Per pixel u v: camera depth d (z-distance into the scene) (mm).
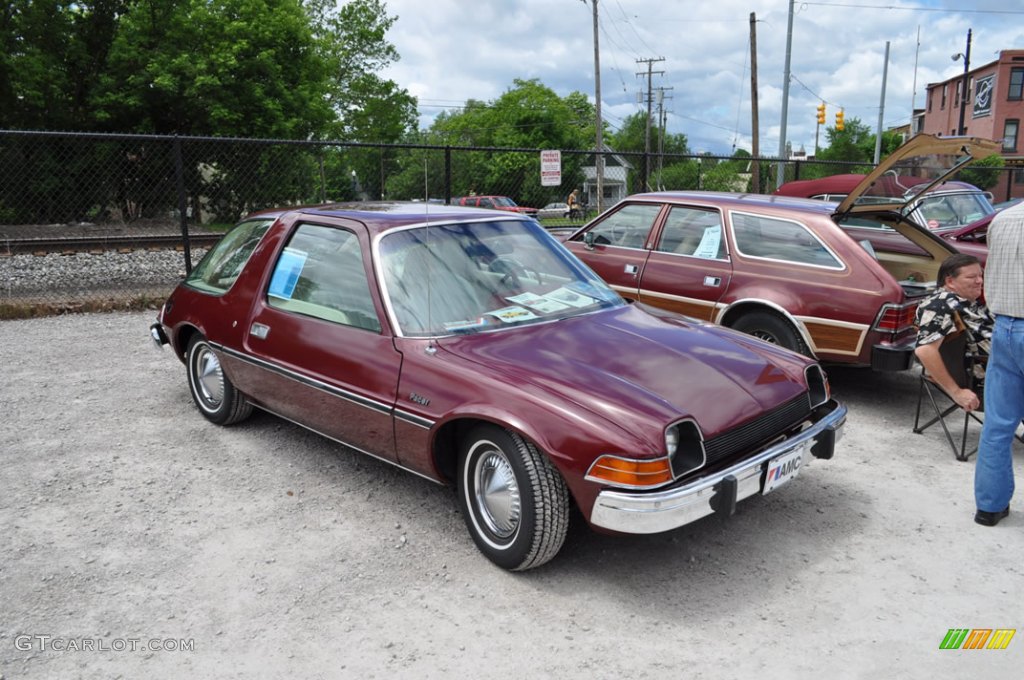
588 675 2760
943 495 4277
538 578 3406
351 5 47125
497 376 3365
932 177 6004
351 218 4309
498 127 73188
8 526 3857
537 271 4340
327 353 4039
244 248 4973
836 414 3738
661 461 2961
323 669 2805
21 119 25859
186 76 25703
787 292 5738
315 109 29391
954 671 2771
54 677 2752
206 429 5230
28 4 25000
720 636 2988
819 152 49281
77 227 17500
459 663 2832
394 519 3967
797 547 3686
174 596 3264
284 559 3568
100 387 6184
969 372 4887
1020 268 3529
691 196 6668
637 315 4207
